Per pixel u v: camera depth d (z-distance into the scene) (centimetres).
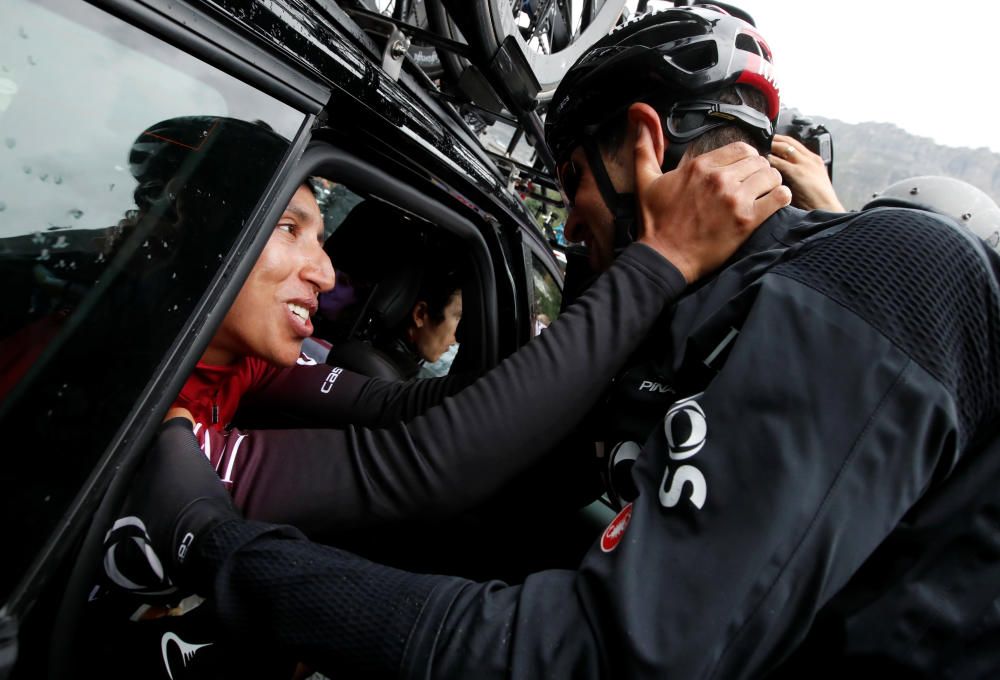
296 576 46
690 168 64
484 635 40
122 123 39
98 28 37
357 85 65
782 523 36
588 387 59
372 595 44
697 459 40
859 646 43
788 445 38
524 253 154
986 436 44
